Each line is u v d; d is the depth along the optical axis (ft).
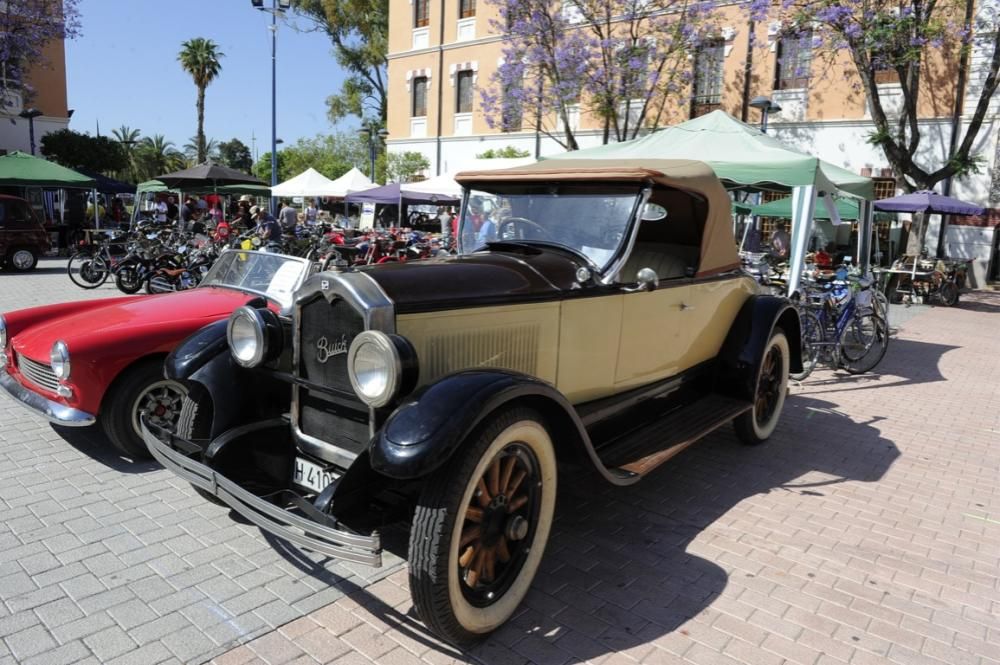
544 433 10.28
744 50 64.44
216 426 12.18
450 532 8.92
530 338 11.66
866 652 9.85
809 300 27.78
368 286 10.03
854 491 15.81
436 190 52.39
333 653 9.45
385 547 12.30
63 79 96.53
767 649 9.85
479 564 9.75
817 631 10.32
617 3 54.39
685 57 54.70
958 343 36.17
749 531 13.60
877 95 53.31
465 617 9.33
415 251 44.98
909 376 28.07
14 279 47.85
